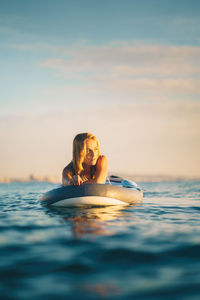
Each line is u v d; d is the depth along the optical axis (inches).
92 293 69.4
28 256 96.1
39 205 233.1
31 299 66.6
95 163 215.3
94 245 108.5
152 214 187.5
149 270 83.8
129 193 233.5
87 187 209.6
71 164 222.7
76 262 90.1
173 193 383.9
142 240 116.5
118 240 116.0
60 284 74.4
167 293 69.2
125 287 72.5
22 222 156.2
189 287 72.3
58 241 114.7
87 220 160.2
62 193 213.2
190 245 109.0
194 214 191.0
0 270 83.7
